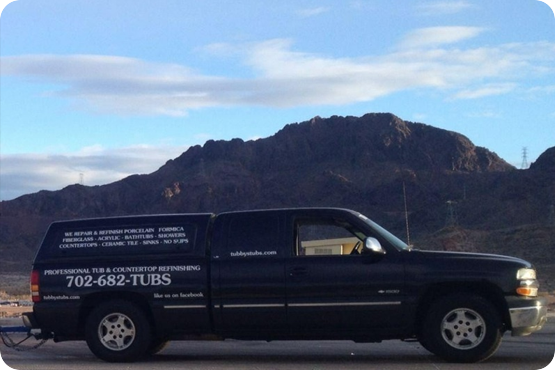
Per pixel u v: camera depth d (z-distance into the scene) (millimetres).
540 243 64250
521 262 11352
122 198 162375
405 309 11289
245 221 11984
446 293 11398
